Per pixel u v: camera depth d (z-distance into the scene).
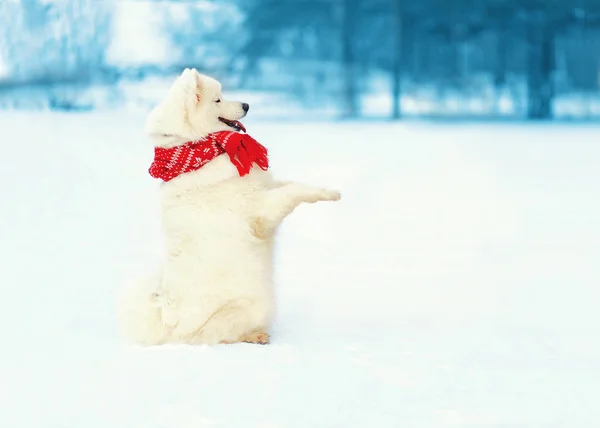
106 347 6.16
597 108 62.34
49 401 5.01
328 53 65.75
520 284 8.48
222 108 6.45
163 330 6.30
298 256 10.14
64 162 22.00
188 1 67.94
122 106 59.12
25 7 62.88
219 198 6.21
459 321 6.98
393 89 58.78
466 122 50.91
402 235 11.84
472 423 4.57
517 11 61.47
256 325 6.35
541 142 33.09
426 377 5.35
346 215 13.80
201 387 5.16
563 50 63.59
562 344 6.20
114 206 14.81
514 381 5.28
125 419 4.68
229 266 6.19
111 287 8.48
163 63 66.06
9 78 61.97
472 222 13.17
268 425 4.54
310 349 6.04
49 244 11.02
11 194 16.17
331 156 24.92
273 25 65.44
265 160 6.30
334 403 4.87
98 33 65.19
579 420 4.61
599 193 17.52
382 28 64.81
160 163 6.32
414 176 20.33
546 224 12.96
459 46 64.81
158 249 10.66
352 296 7.98
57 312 7.41
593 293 8.03
